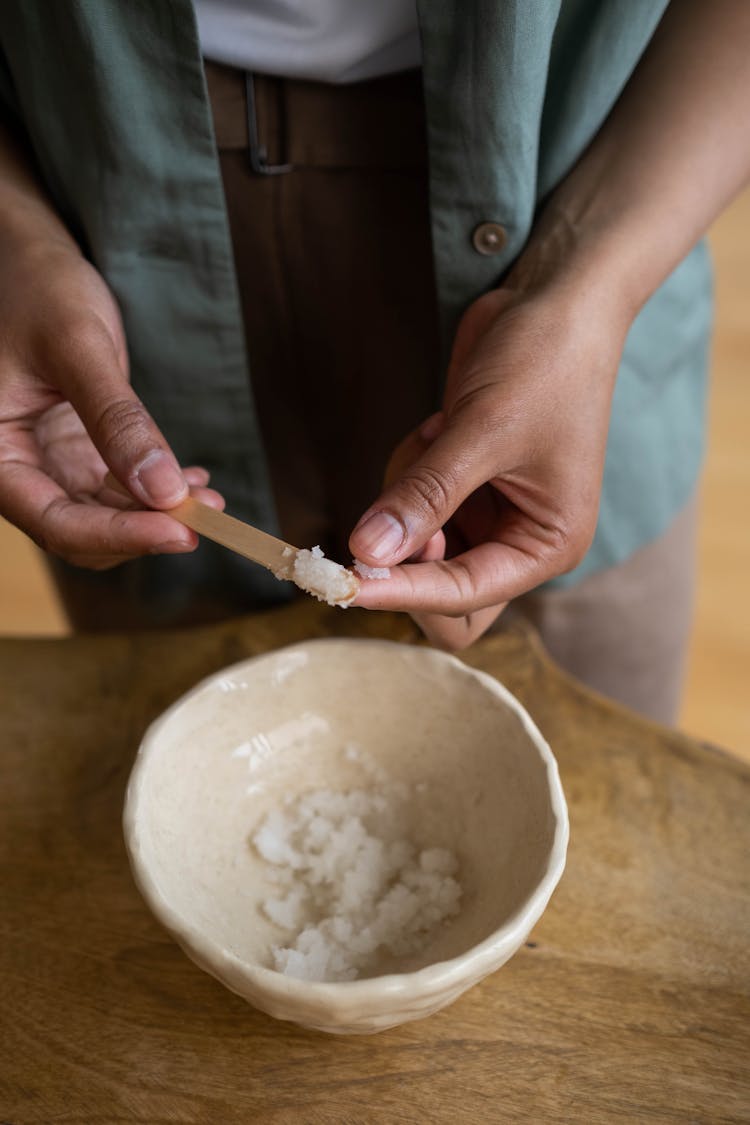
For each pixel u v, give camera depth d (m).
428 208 0.80
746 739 1.67
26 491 0.70
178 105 0.71
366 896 0.66
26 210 0.80
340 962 0.61
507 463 0.66
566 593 1.05
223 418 0.92
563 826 0.57
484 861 0.65
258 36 0.72
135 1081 0.58
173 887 0.60
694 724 1.69
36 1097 0.57
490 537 0.73
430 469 0.62
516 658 0.83
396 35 0.71
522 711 0.65
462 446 0.63
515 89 0.67
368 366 0.92
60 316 0.70
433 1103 0.57
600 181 0.74
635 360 0.90
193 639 0.87
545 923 0.65
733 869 0.68
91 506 0.68
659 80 0.75
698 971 0.62
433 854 0.66
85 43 0.68
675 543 1.11
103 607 1.15
